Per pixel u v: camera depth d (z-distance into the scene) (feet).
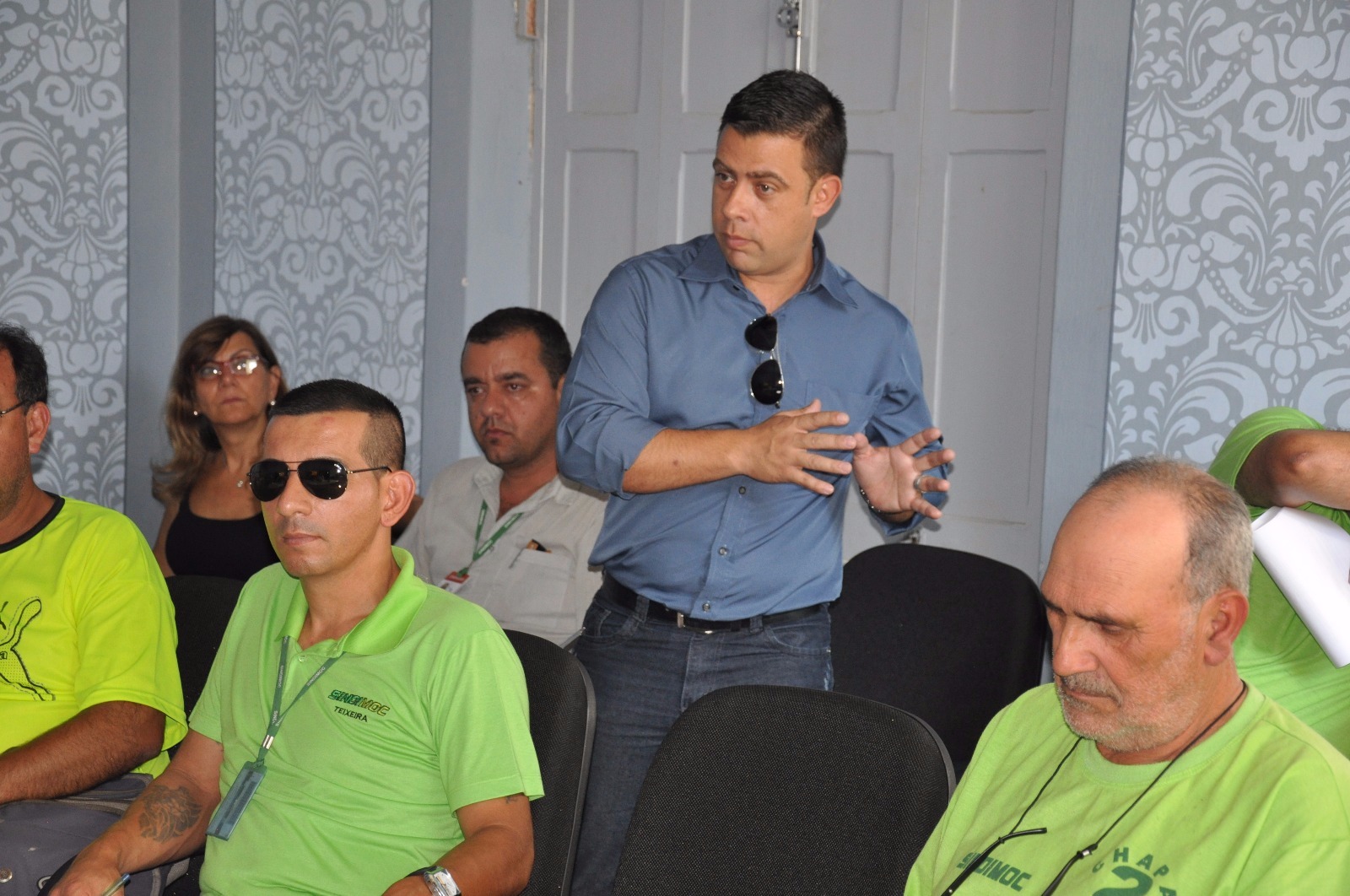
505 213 12.98
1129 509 4.30
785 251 6.67
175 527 11.34
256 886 5.95
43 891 6.27
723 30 12.12
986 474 11.00
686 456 6.40
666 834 5.76
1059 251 10.01
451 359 12.64
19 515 7.57
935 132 11.11
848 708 5.61
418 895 5.27
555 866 6.05
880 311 7.21
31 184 12.66
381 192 12.82
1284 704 6.04
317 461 6.08
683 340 6.98
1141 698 4.30
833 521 7.18
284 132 13.07
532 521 9.06
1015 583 8.89
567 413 6.98
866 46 11.43
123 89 13.02
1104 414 9.91
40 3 12.58
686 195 12.44
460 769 5.78
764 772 5.67
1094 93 9.78
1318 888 3.84
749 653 6.91
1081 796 4.60
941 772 5.34
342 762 5.99
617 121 12.71
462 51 12.38
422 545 9.79
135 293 13.16
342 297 13.03
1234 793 4.18
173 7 13.20
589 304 13.05
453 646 5.95
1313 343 9.20
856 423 7.11
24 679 7.29
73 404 12.96
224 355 10.98
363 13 12.72
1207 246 9.49
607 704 7.11
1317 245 9.14
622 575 7.17
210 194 13.30
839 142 6.70
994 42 10.79
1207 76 9.40
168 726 7.49
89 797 7.14
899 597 9.29
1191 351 9.59
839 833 5.45
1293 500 5.68
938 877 5.01
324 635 6.39
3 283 12.59
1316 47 9.04
